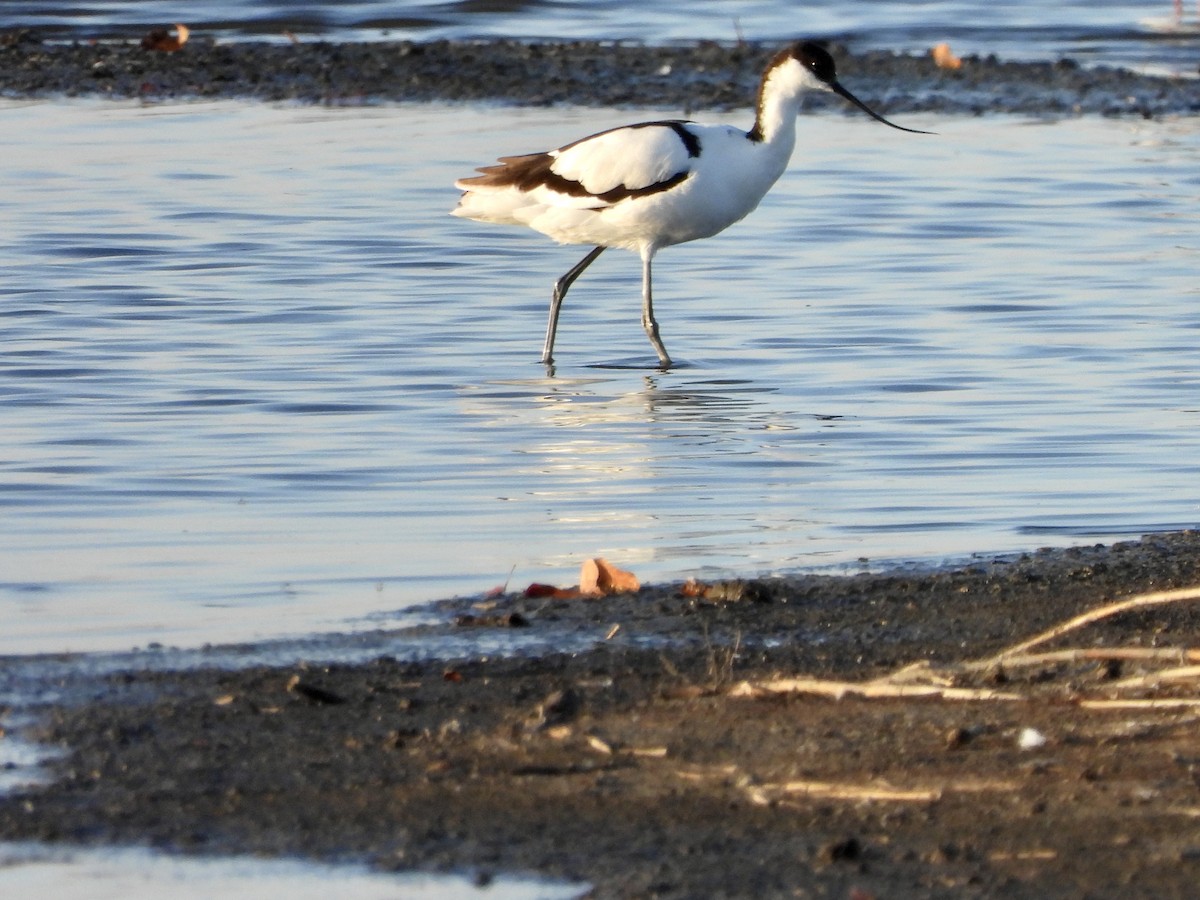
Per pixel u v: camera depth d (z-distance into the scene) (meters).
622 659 9.21
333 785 7.66
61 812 7.45
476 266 19.95
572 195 16.83
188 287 18.56
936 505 12.30
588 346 17.00
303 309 17.91
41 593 10.55
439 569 11.00
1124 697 8.36
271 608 10.28
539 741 8.07
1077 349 16.56
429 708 8.52
